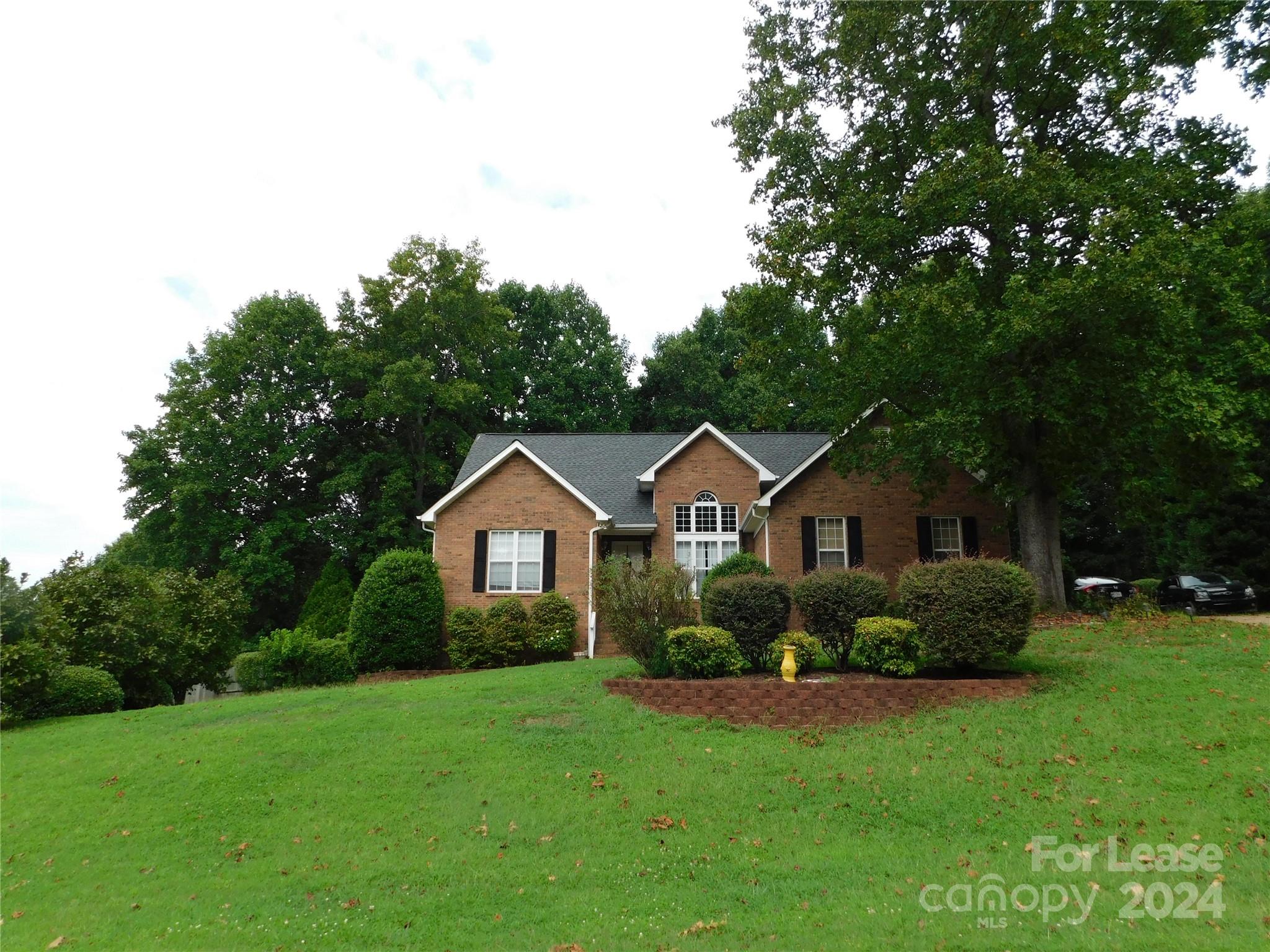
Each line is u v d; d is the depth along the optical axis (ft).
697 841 26.14
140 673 55.16
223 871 25.11
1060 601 61.26
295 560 122.11
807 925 20.17
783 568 73.46
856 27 60.54
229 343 114.73
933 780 29.81
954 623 39.04
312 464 124.57
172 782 32.19
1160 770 28.68
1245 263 53.06
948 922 19.75
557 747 34.73
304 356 120.16
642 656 45.34
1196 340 52.34
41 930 21.58
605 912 21.62
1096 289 47.75
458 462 137.59
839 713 37.19
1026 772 29.71
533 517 74.49
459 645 66.54
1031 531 62.13
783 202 68.64
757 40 67.51
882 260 62.69
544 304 160.04
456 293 122.52
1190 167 56.59
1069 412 55.21
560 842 26.37
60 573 54.44
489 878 24.00
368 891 23.41
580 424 148.25
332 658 63.67
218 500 115.44
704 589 48.55
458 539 74.28
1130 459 61.16
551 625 68.59
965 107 64.49
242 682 64.34
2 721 43.57
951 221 57.41
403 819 28.48
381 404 116.16
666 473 78.69
